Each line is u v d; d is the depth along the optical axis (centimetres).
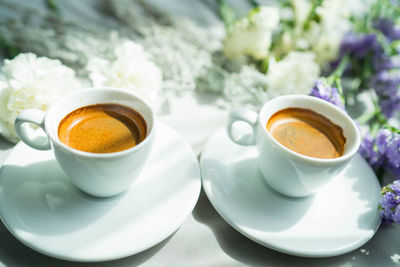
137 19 46
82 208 29
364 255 30
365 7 51
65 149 26
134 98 31
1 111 33
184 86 41
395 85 40
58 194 29
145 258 29
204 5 52
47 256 28
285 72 39
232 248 30
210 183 31
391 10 46
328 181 30
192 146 36
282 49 44
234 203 30
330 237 29
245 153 34
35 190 29
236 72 43
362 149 35
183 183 31
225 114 40
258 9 42
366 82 44
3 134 33
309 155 31
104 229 28
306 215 30
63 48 41
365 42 43
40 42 40
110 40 42
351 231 29
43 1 46
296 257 30
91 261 26
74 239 27
